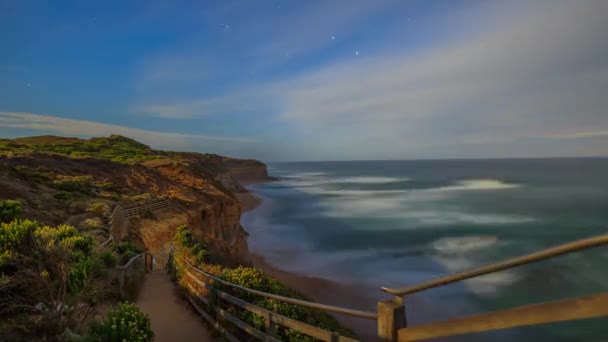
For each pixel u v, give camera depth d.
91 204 22.27
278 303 6.66
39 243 5.75
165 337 6.72
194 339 6.61
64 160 38.91
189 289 9.52
